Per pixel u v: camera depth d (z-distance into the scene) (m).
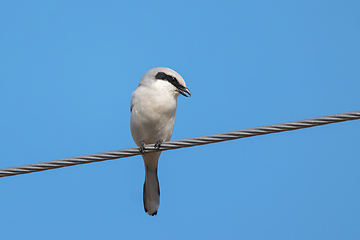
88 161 8.89
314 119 8.05
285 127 8.18
